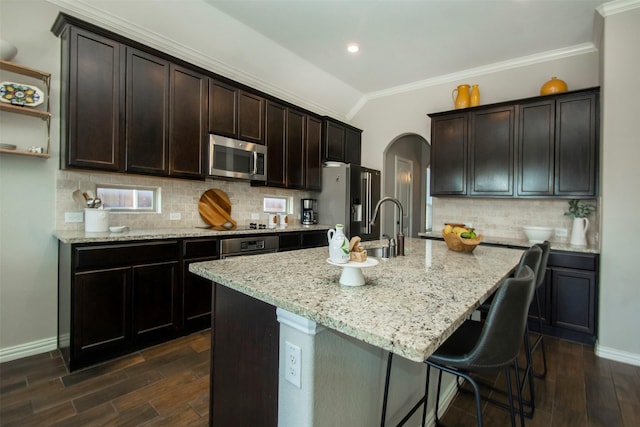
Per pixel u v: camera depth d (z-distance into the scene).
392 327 0.76
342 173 4.20
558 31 3.00
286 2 2.68
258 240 3.18
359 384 1.15
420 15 2.81
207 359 2.28
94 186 2.63
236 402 1.29
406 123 4.48
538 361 2.42
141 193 2.97
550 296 2.88
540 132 3.15
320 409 0.98
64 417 1.64
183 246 2.61
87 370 2.10
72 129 2.22
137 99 2.54
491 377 2.17
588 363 2.38
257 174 3.46
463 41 3.23
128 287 2.29
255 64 3.56
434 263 1.72
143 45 2.54
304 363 0.97
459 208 3.99
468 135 3.57
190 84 2.89
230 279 1.23
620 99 2.44
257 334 1.19
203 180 3.05
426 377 1.53
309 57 3.64
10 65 2.10
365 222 4.45
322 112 4.72
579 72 3.29
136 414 1.68
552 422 1.70
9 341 2.24
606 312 2.49
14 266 2.26
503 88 3.71
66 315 2.18
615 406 1.84
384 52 3.50
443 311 0.89
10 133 2.21
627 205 2.42
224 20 2.94
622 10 2.44
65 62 2.25
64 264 2.25
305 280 1.22
